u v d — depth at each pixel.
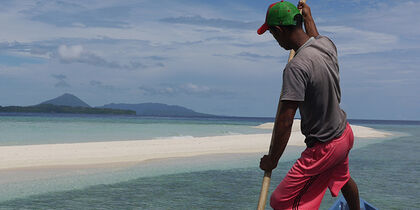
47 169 9.27
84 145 13.62
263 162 2.19
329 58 2.08
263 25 2.19
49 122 45.78
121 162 10.80
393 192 7.46
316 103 2.09
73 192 7.02
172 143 15.74
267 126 45.00
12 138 19.03
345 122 2.24
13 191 6.97
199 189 7.49
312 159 2.19
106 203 6.18
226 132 30.44
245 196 6.89
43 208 5.80
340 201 3.90
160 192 7.15
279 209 2.35
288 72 2.03
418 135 36.91
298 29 2.13
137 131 28.23
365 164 12.27
